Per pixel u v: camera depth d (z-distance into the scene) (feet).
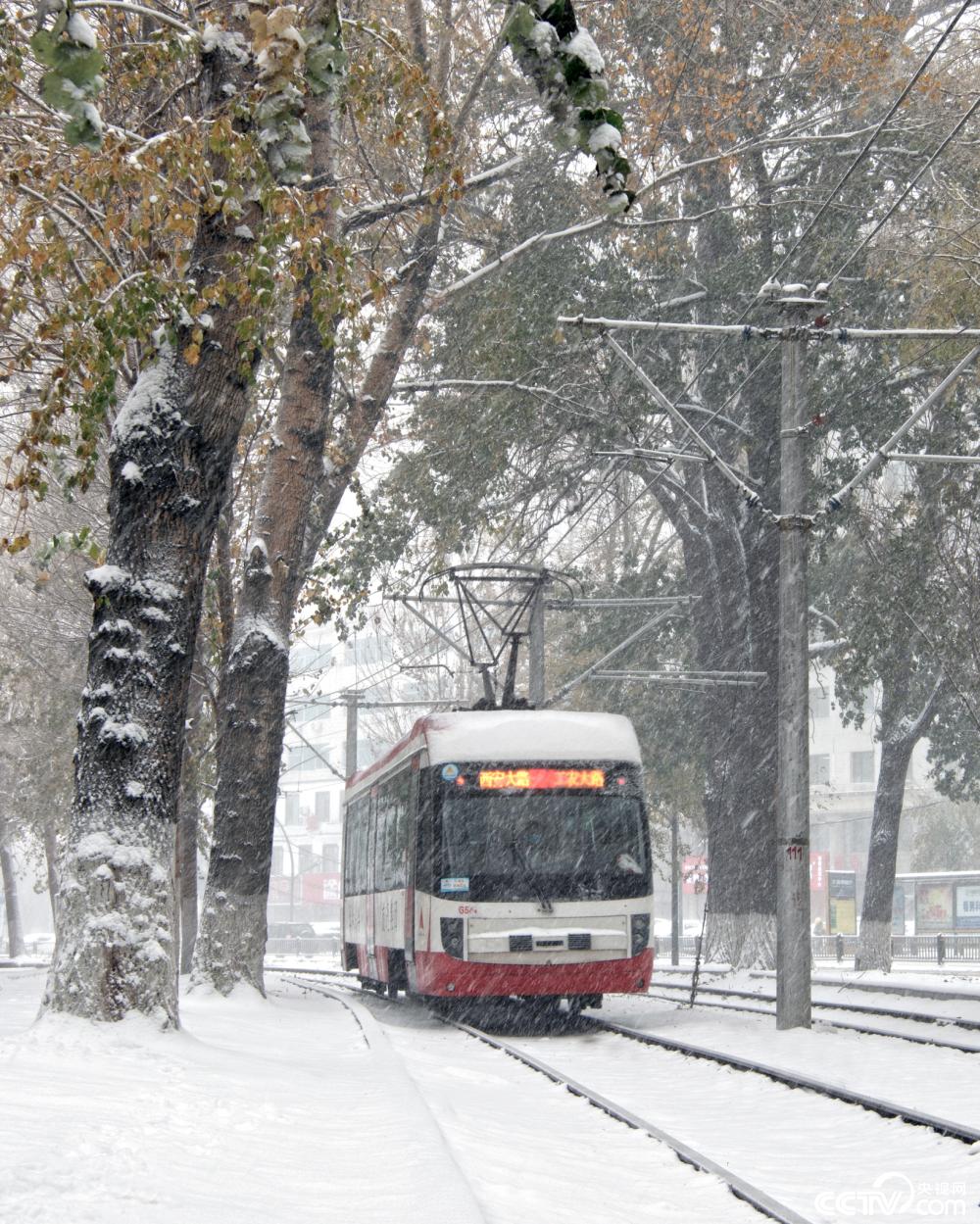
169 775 52.90
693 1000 92.63
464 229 113.50
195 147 49.78
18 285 53.42
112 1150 28.63
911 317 116.78
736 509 140.67
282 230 50.21
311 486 91.40
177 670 53.36
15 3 50.06
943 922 224.94
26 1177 25.00
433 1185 27.76
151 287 51.01
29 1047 44.83
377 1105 40.98
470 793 82.33
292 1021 78.23
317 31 33.27
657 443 126.21
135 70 56.08
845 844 336.29
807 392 124.36
